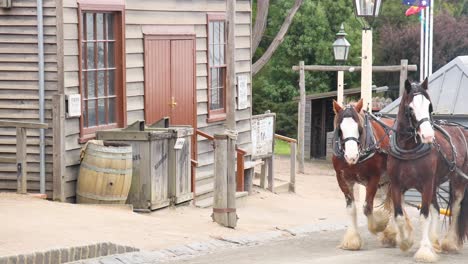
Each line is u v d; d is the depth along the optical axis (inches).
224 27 845.8
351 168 571.5
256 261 510.9
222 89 852.0
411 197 890.1
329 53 1724.9
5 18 649.6
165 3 749.9
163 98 750.5
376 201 874.1
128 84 709.3
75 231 543.8
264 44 1770.4
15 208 592.7
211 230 617.3
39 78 644.1
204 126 812.6
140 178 658.8
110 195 642.2
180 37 767.7
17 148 636.1
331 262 506.0
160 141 670.5
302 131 1175.6
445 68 911.7
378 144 567.5
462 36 1683.1
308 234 652.7
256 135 874.8
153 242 552.7
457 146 565.6
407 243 546.3
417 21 1766.7
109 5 682.8
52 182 647.1
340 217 758.5
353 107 560.1
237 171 811.4
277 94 1752.0
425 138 509.4
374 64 1701.5
